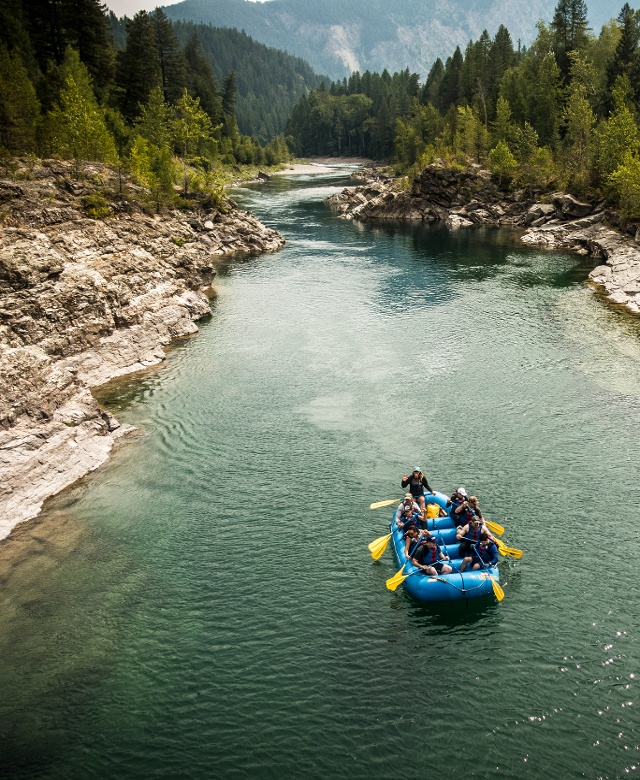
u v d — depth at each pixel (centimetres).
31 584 1567
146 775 1098
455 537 1678
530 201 7725
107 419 2336
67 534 1764
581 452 2181
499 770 1101
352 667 1329
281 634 1422
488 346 3262
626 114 6347
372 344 3328
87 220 3794
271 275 4988
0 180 3903
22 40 7312
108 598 1526
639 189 5297
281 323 3709
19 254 2697
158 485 2011
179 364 3047
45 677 1300
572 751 1133
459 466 2108
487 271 5038
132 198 4706
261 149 16588
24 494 1873
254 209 9256
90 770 1107
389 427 2389
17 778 1090
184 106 7394
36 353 2234
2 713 1216
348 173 15575
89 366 2822
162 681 1294
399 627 1444
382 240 6750
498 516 1838
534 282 4609
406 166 12250
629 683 1276
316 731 1180
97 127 5778
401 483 1944
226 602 1520
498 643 1391
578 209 6606
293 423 2430
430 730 1180
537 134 8662
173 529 1795
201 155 9300
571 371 2900
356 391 2727
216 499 1941
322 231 7444
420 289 4481
